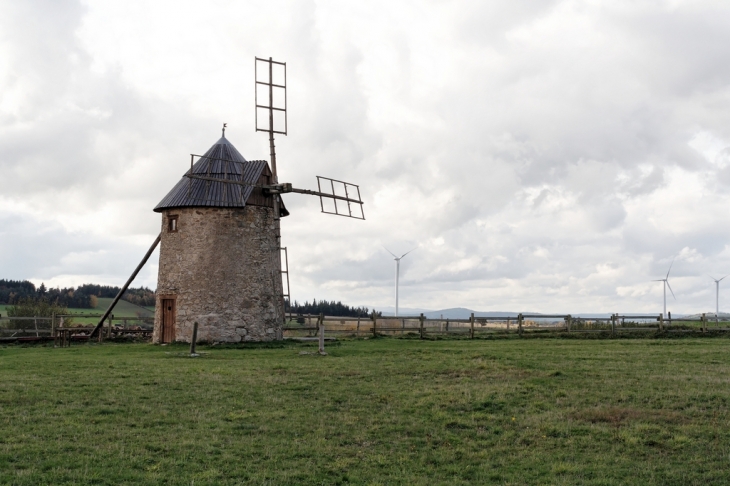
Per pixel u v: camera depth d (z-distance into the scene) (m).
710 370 24.45
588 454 15.34
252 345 35.22
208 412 17.88
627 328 41.66
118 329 44.34
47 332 43.50
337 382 22.25
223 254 37.59
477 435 16.75
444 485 13.34
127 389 20.23
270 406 18.80
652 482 13.53
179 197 38.19
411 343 35.94
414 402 19.62
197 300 37.19
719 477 13.76
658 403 19.27
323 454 14.96
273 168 43.22
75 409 17.69
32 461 13.53
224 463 14.05
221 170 39.16
